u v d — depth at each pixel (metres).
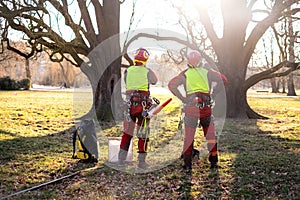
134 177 5.48
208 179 5.40
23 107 17.53
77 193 4.90
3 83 39.88
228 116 14.47
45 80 55.50
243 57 14.46
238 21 14.23
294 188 4.93
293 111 18.31
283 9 13.38
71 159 6.62
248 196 4.67
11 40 13.13
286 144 8.26
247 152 7.26
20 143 8.05
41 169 5.98
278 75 14.50
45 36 11.11
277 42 15.38
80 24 12.19
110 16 12.10
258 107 21.36
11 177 5.55
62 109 17.14
